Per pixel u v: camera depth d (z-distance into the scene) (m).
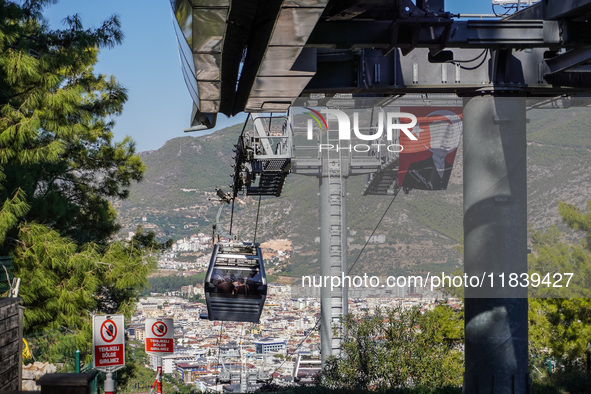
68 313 15.55
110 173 22.55
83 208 22.09
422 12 6.38
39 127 14.05
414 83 9.18
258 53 5.47
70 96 14.76
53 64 14.89
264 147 13.36
